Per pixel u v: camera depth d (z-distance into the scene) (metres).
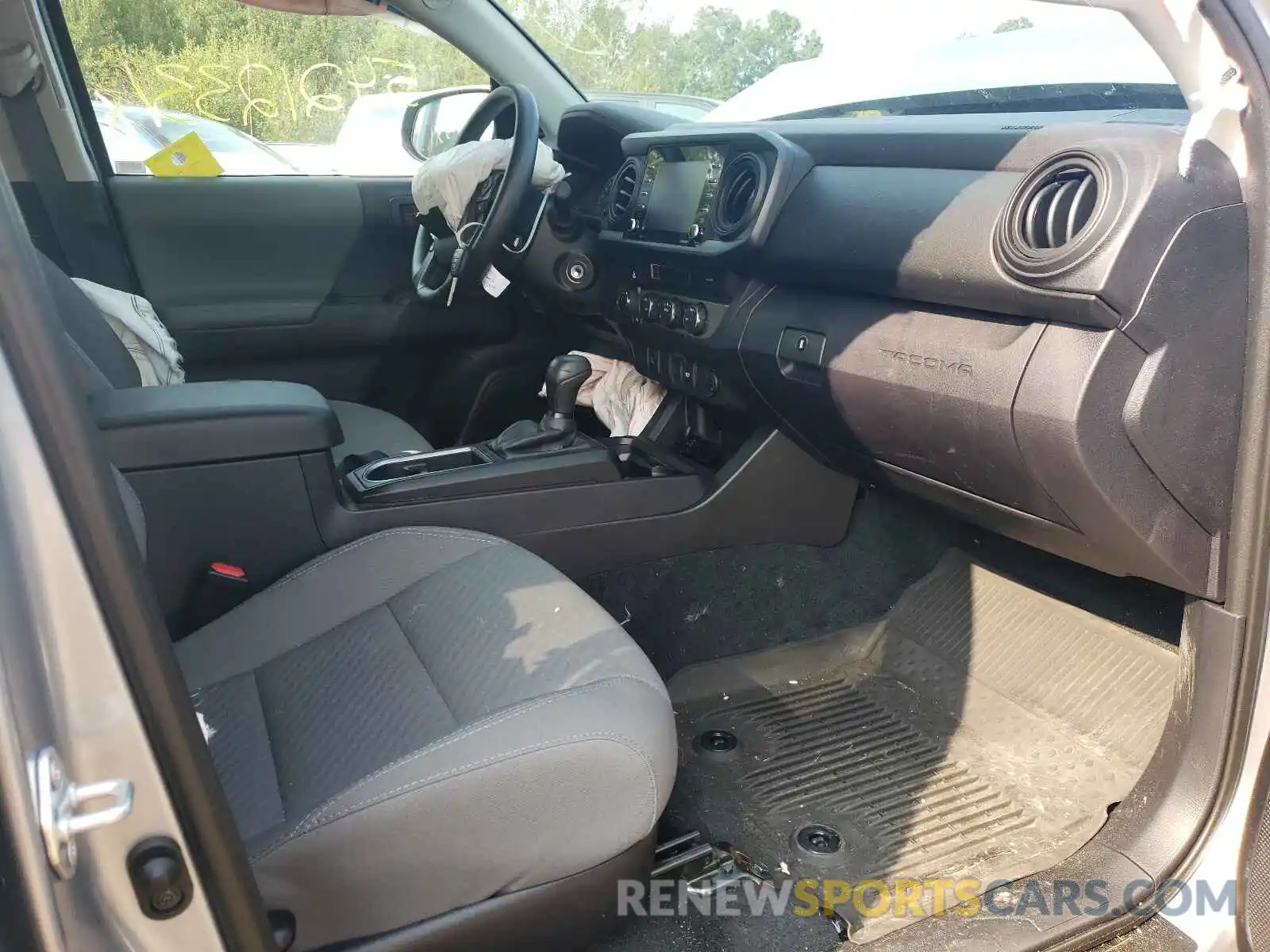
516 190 1.81
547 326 2.51
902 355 1.33
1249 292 1.05
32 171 2.04
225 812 0.65
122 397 1.41
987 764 1.58
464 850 0.95
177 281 2.23
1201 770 1.20
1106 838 1.26
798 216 1.49
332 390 2.44
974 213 1.20
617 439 1.95
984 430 1.21
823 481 1.83
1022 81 1.58
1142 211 0.98
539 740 0.98
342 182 2.33
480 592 1.29
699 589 1.81
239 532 1.43
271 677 1.26
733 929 1.28
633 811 1.01
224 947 0.67
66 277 1.58
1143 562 1.17
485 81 2.25
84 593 0.55
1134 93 1.44
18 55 1.95
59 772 0.53
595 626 1.20
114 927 0.63
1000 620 1.79
